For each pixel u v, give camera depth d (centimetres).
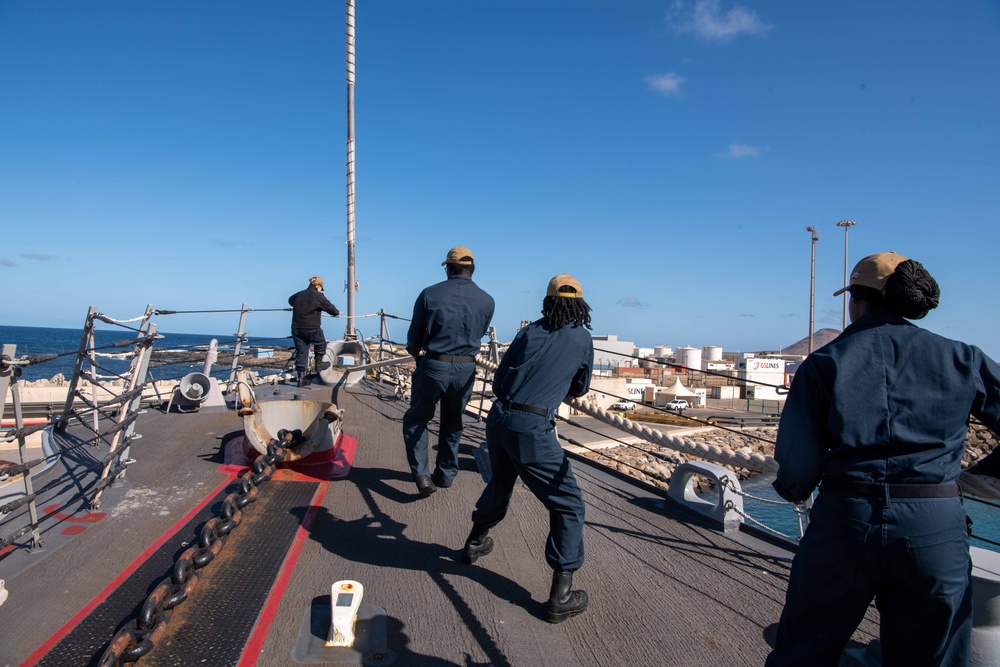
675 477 522
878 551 200
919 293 217
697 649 306
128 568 356
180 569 311
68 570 355
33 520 376
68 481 504
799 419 217
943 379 206
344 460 575
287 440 529
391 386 1146
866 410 206
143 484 498
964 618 212
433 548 407
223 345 973
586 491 562
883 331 218
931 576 199
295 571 366
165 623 288
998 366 213
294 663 279
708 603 353
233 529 391
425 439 495
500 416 333
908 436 202
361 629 308
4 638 289
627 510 512
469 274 481
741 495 476
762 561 414
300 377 1024
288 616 317
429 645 299
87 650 281
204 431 677
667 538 452
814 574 213
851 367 211
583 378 354
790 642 221
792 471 215
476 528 379
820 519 213
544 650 301
